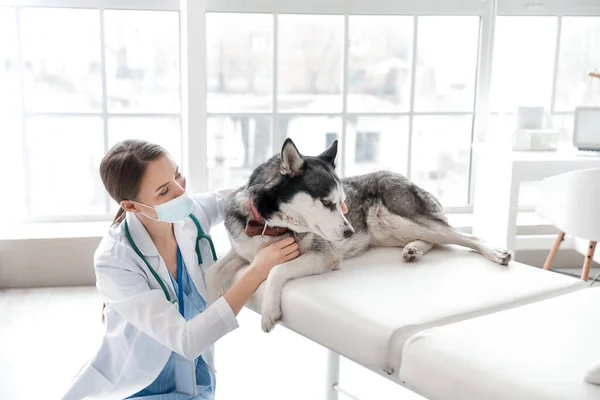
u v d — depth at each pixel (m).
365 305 1.42
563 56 3.67
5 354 2.51
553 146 3.37
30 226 3.44
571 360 1.12
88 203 3.56
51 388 2.25
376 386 2.40
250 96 3.47
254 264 1.62
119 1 3.32
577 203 2.81
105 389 1.67
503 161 3.11
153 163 1.56
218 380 2.42
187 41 3.24
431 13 3.47
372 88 3.54
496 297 1.49
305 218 1.63
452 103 3.64
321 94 3.51
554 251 3.17
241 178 3.56
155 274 1.61
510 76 3.67
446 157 3.71
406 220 1.91
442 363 1.15
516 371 1.08
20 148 3.42
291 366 2.56
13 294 3.18
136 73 3.45
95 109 3.46
